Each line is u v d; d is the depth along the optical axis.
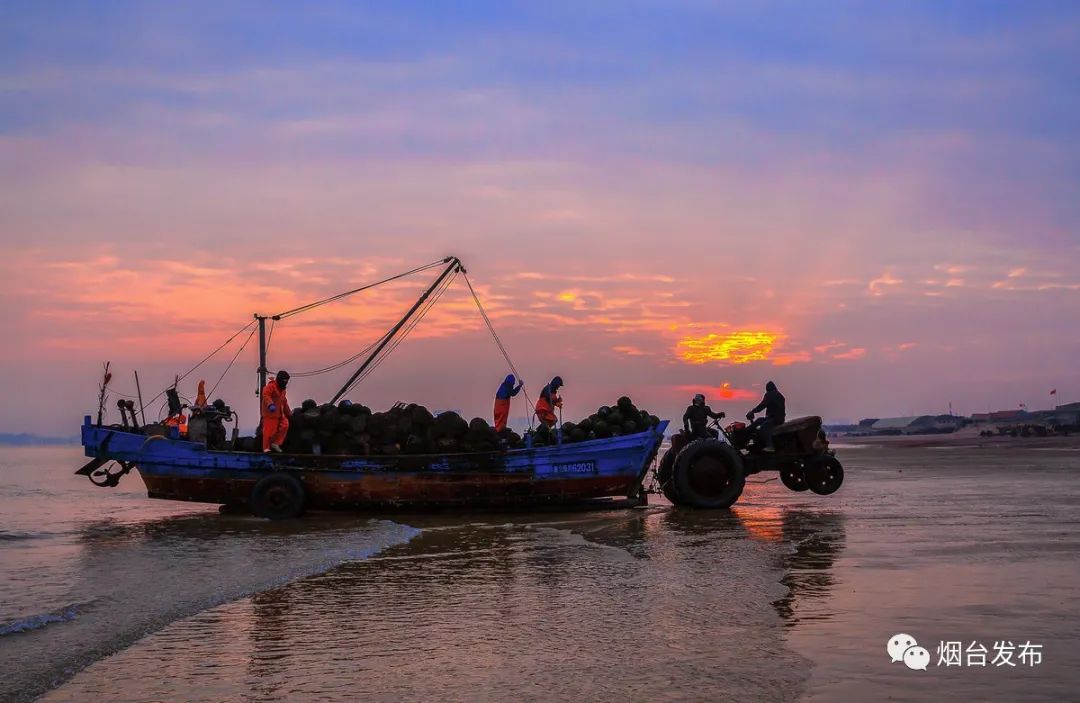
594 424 18.66
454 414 18.48
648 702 5.80
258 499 17.55
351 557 12.05
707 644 7.15
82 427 18.66
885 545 12.16
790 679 6.19
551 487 17.97
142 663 6.95
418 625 8.05
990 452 56.47
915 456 51.06
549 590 9.51
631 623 7.92
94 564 11.70
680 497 17.89
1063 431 108.44
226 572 10.93
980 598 8.62
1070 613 8.00
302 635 7.75
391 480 17.81
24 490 32.44
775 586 9.36
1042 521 14.79
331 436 18.34
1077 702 5.70
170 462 18.23
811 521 15.28
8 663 6.96
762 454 18.80
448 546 13.02
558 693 6.03
